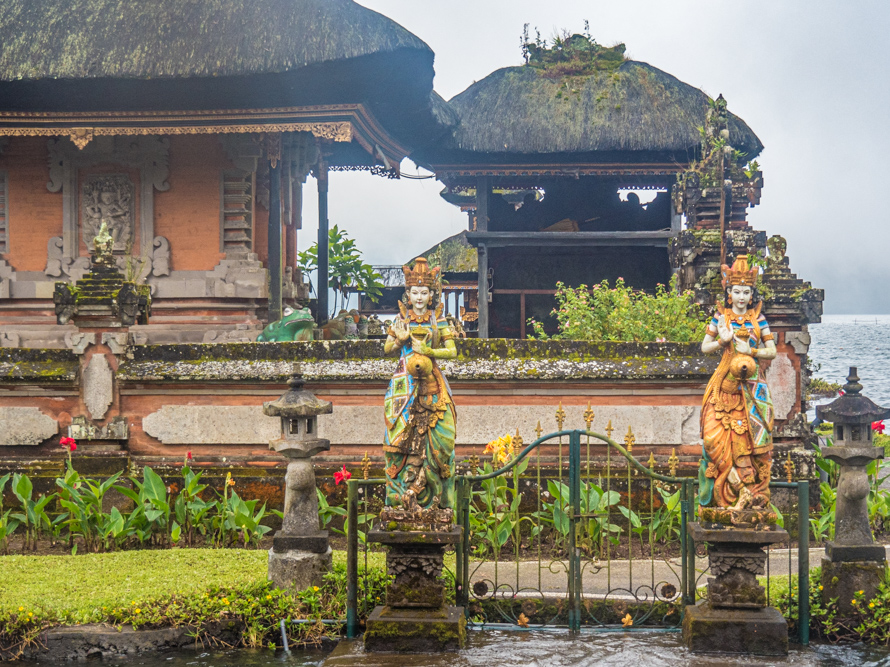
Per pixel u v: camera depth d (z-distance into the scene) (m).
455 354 6.80
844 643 6.79
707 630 6.41
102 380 10.11
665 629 6.99
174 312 16.38
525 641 6.71
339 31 13.93
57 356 10.18
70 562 8.27
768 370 10.03
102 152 16.42
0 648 6.59
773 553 8.81
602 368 9.73
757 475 6.66
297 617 6.98
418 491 6.78
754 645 6.36
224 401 10.13
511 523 8.56
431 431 6.77
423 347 6.71
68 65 13.99
